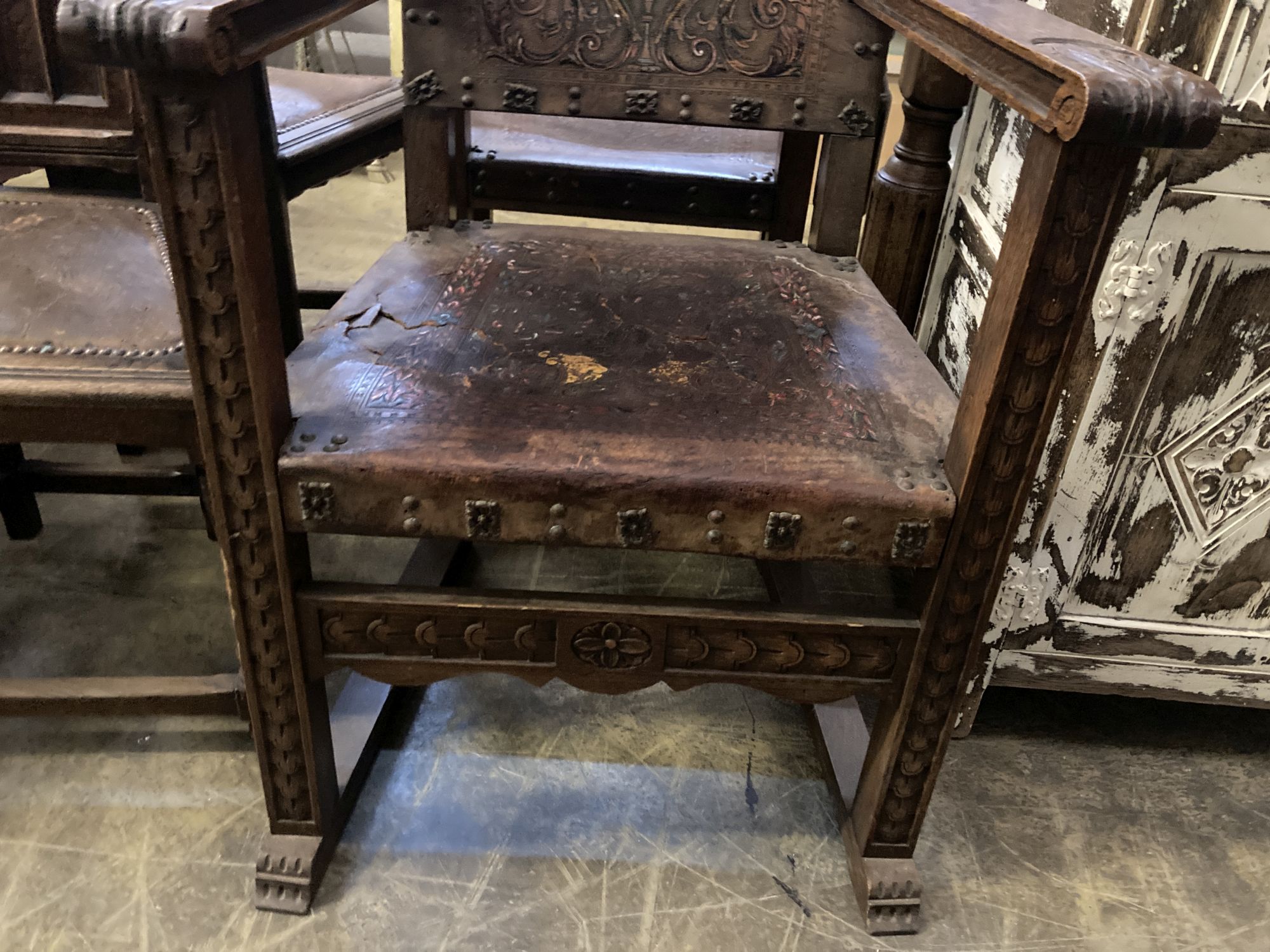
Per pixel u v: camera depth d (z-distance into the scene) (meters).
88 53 0.50
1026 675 1.07
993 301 0.63
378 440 0.69
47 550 1.32
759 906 0.89
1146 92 0.49
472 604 0.75
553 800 0.99
